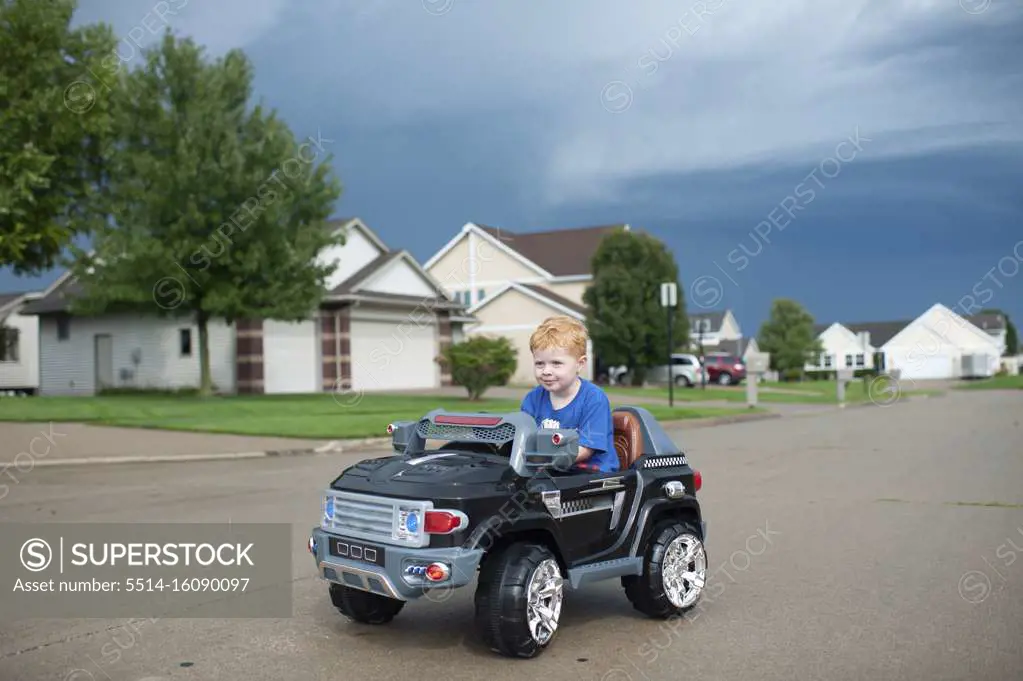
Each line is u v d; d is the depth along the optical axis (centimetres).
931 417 2806
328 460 1614
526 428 532
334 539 531
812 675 494
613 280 4488
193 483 1305
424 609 646
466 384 3050
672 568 606
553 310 5012
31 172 1730
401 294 3975
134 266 2692
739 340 9256
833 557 802
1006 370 8912
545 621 525
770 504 1102
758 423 2614
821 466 1513
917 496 1166
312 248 2900
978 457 1634
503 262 5728
